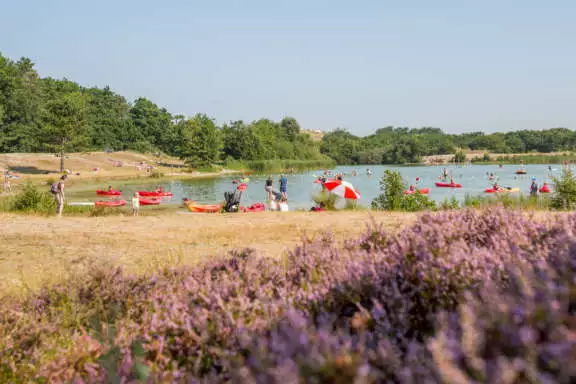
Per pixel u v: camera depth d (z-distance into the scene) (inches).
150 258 321.1
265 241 394.0
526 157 6756.9
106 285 183.9
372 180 2664.9
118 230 494.6
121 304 173.5
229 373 81.2
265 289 130.3
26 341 142.9
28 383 122.3
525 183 2261.3
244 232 462.3
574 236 110.0
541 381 43.2
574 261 74.7
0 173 2797.7
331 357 57.9
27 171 3004.4
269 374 58.3
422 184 2271.2
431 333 91.0
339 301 109.6
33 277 266.7
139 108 5851.4
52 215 814.5
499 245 126.0
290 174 3705.7
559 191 738.8
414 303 101.0
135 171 3462.1
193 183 2593.5
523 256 110.1
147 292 171.5
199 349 101.7
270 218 592.7
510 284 83.1
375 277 111.7
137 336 127.6
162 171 3676.2
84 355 127.5
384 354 65.9
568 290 56.5
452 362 51.4
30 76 4692.4
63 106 3262.8
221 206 1130.7
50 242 410.3
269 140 5989.2
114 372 118.0
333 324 97.0
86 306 174.1
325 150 7362.2
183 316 115.0
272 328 89.8
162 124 5772.6
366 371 55.4
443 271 101.8
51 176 2802.7
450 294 94.3
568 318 50.1
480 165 5575.8
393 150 7101.4
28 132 3973.9
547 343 48.1
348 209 888.3
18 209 933.8
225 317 107.0
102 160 3865.7
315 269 147.3
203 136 4261.8
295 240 390.9
